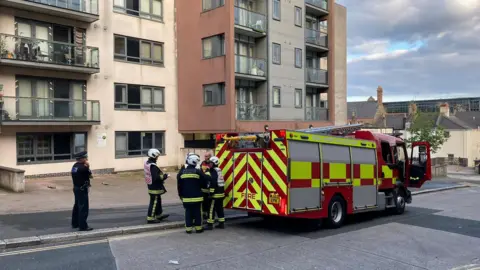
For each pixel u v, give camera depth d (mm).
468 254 7906
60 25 20016
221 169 10133
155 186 9711
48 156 19312
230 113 22484
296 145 9164
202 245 8055
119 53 22406
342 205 10516
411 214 12922
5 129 17734
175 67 25188
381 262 7176
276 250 7824
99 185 17297
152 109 23953
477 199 17875
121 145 22391
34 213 10648
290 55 27000
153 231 9352
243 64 23875
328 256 7473
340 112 34625
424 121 43438
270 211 9117
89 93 20922
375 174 11672
